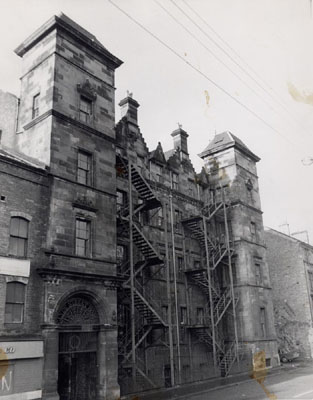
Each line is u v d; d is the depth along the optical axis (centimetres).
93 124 2628
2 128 2716
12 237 2064
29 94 2605
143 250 2861
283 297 5022
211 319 3306
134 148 3225
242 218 3956
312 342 4675
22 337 1939
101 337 2295
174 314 3203
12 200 2084
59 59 2516
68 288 2177
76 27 2730
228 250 3725
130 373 2609
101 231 2475
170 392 2522
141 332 2809
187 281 3472
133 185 2997
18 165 2142
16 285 2016
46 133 2367
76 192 2388
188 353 3219
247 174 4281
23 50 2705
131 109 3331
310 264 5194
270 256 5269
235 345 3475
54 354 2017
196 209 3819
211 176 4225
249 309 3678
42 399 1912
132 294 2550
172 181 3628
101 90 2766
